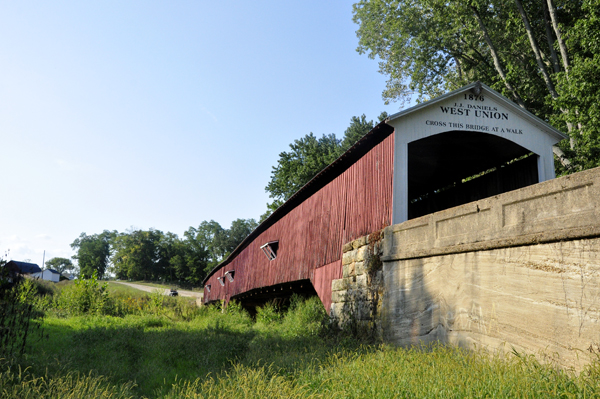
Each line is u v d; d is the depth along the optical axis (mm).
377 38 29031
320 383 5648
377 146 10742
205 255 92750
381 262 9156
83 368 7102
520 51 23359
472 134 10875
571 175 5055
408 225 8242
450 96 10305
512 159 12430
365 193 11039
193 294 60125
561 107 15695
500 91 21297
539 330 5262
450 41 25141
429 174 14992
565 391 4004
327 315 11930
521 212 5707
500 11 22109
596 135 14461
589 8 14305
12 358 6496
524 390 4152
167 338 10664
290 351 8547
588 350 4664
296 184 34875
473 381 4602
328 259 12453
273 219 17984
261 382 5605
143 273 93125
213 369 7691
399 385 4883
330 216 12891
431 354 6250
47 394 5344
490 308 6047
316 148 35875
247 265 21125
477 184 14102
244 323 16297
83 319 14906
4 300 7957
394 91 29562
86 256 107125
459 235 6793
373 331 9148
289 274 15406
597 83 14117
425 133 10141
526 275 5539
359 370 5844
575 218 4949
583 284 4816
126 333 10766
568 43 16062
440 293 7121
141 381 7070
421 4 24938
